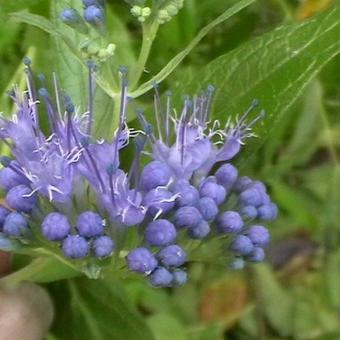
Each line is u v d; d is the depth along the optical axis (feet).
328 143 0.60
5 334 0.40
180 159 0.37
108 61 0.36
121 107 0.36
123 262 0.36
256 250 0.38
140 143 0.35
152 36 0.36
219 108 0.40
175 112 0.39
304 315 0.64
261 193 0.39
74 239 0.34
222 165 0.39
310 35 0.39
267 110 0.40
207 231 0.36
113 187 0.35
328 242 0.64
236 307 0.63
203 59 0.53
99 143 0.35
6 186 0.36
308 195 0.63
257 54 0.40
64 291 0.42
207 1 0.52
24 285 0.41
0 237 0.36
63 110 0.39
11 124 0.36
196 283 0.64
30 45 0.49
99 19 0.36
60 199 0.35
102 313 0.42
